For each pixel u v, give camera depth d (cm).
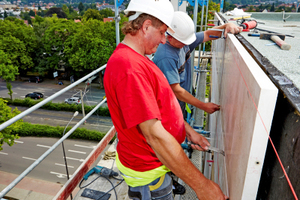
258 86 70
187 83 269
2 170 1648
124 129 116
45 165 1670
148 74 104
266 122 69
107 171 251
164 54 203
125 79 98
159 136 98
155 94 111
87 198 225
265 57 107
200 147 163
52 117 2298
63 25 3212
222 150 161
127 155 126
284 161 67
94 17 6431
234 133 117
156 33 112
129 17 114
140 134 116
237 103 114
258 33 189
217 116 246
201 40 254
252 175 78
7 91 2970
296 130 61
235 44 140
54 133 2006
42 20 4109
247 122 84
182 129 137
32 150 1852
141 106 96
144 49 115
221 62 246
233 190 105
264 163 85
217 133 221
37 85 3175
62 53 3294
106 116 2295
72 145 1883
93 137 1942
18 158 1766
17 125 1770
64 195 206
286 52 117
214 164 229
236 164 102
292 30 232
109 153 303
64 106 2422
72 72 3250
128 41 113
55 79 3356
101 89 2895
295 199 58
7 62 2931
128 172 130
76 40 2877
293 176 60
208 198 107
